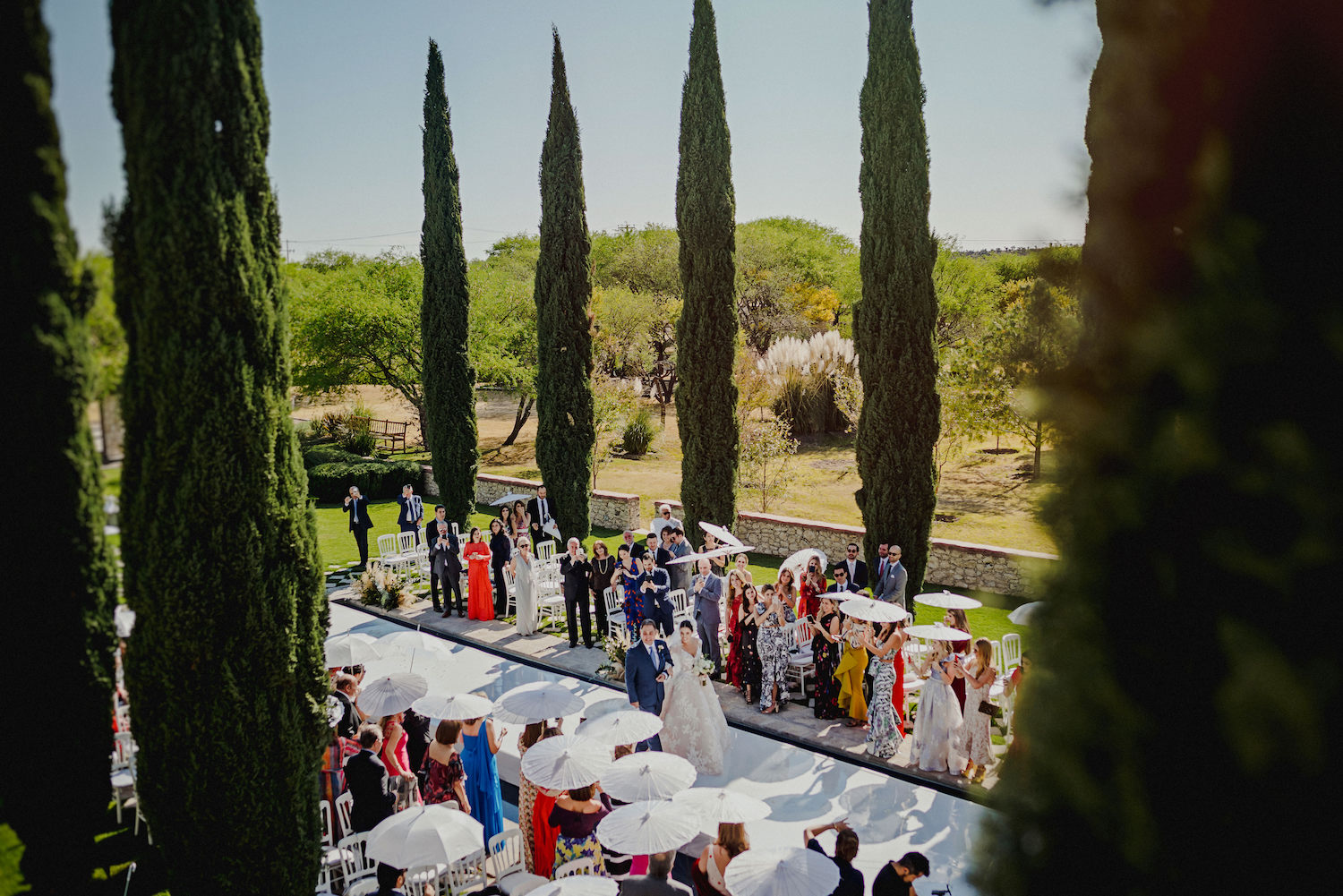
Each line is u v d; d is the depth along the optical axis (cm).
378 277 3481
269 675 443
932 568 1559
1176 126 167
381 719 789
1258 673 145
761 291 4544
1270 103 154
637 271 5000
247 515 432
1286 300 148
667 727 900
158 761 430
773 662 1051
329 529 2175
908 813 813
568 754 657
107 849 332
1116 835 166
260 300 433
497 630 1403
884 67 1242
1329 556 140
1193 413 155
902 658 981
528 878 643
